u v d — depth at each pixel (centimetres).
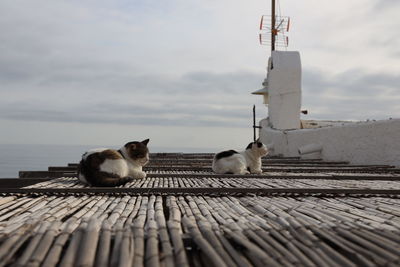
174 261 227
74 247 242
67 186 570
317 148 1422
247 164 830
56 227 281
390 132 1088
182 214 360
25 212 362
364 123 1198
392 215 354
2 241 252
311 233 279
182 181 651
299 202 434
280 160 1306
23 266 212
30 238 262
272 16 2242
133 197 461
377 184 620
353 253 239
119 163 582
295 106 1959
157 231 282
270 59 2023
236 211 376
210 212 370
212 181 655
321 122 2120
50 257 227
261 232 282
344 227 296
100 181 550
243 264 225
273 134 1894
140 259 226
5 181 691
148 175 713
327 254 241
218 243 254
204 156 1520
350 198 469
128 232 272
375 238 267
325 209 383
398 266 216
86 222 301
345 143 1281
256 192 490
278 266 217
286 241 263
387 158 1096
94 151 588
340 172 879
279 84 1956
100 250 239
